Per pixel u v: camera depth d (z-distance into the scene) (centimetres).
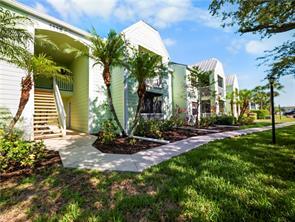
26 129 781
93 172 415
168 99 1482
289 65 648
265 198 273
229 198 278
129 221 235
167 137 940
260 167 411
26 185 354
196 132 1130
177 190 307
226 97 2012
